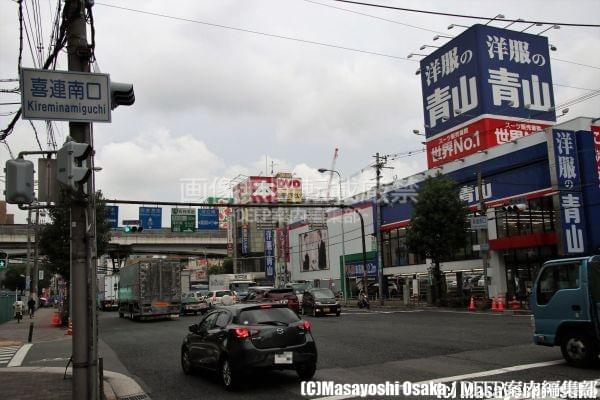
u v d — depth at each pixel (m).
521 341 13.97
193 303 38.22
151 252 76.94
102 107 7.50
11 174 7.05
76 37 7.88
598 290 9.69
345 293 49.84
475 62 35.53
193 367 11.31
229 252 83.25
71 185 6.99
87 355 7.36
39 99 7.21
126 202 26.58
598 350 9.59
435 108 39.25
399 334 17.27
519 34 36.66
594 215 27.34
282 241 65.75
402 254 42.28
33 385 10.41
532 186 29.98
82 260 7.48
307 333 9.89
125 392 9.74
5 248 73.19
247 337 9.33
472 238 34.59
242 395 8.98
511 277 31.30
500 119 35.00
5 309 37.31
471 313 26.84
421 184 39.66
